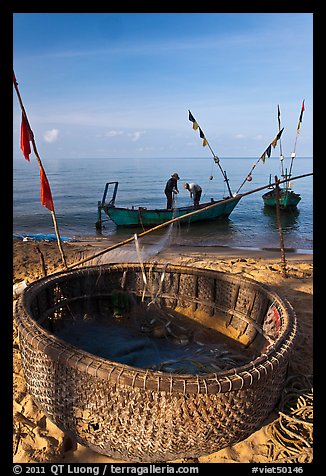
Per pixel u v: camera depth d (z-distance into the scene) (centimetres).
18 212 1919
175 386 235
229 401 247
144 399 242
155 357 409
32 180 4044
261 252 1016
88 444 274
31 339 290
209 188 3428
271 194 1908
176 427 246
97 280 504
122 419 251
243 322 460
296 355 404
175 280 523
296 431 293
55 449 276
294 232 1462
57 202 2322
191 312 513
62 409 279
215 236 1372
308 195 2747
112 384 247
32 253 827
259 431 295
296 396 328
